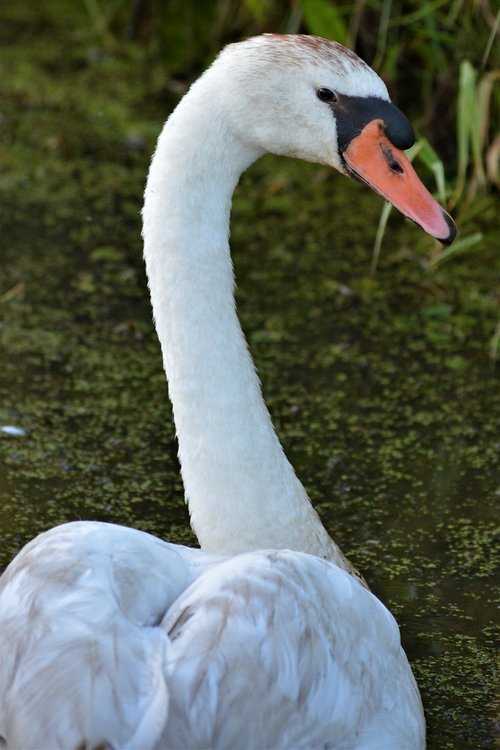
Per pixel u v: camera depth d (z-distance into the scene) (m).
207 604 5.19
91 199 12.77
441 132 13.02
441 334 10.91
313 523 6.80
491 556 8.36
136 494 8.82
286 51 6.66
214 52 14.89
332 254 12.05
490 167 11.55
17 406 9.71
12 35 16.03
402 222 12.70
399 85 13.74
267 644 5.19
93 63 15.41
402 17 12.74
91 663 4.93
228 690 5.04
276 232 12.37
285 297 11.30
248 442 6.58
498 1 11.73
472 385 10.27
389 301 11.34
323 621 5.46
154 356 10.48
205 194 6.59
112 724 4.83
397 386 10.21
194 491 6.66
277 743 5.27
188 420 6.62
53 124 14.10
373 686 5.74
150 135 14.03
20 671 5.11
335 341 10.74
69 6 16.88
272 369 10.30
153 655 5.02
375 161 6.76
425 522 8.67
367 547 8.41
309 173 13.59
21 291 11.16
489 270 11.88
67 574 5.27
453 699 7.12
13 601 5.36
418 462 9.32
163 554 5.53
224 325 6.62
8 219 12.29
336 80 6.69
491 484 9.10
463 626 7.71
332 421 9.73
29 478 8.90
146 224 6.66
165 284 6.61
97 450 9.28
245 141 6.71
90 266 11.64
